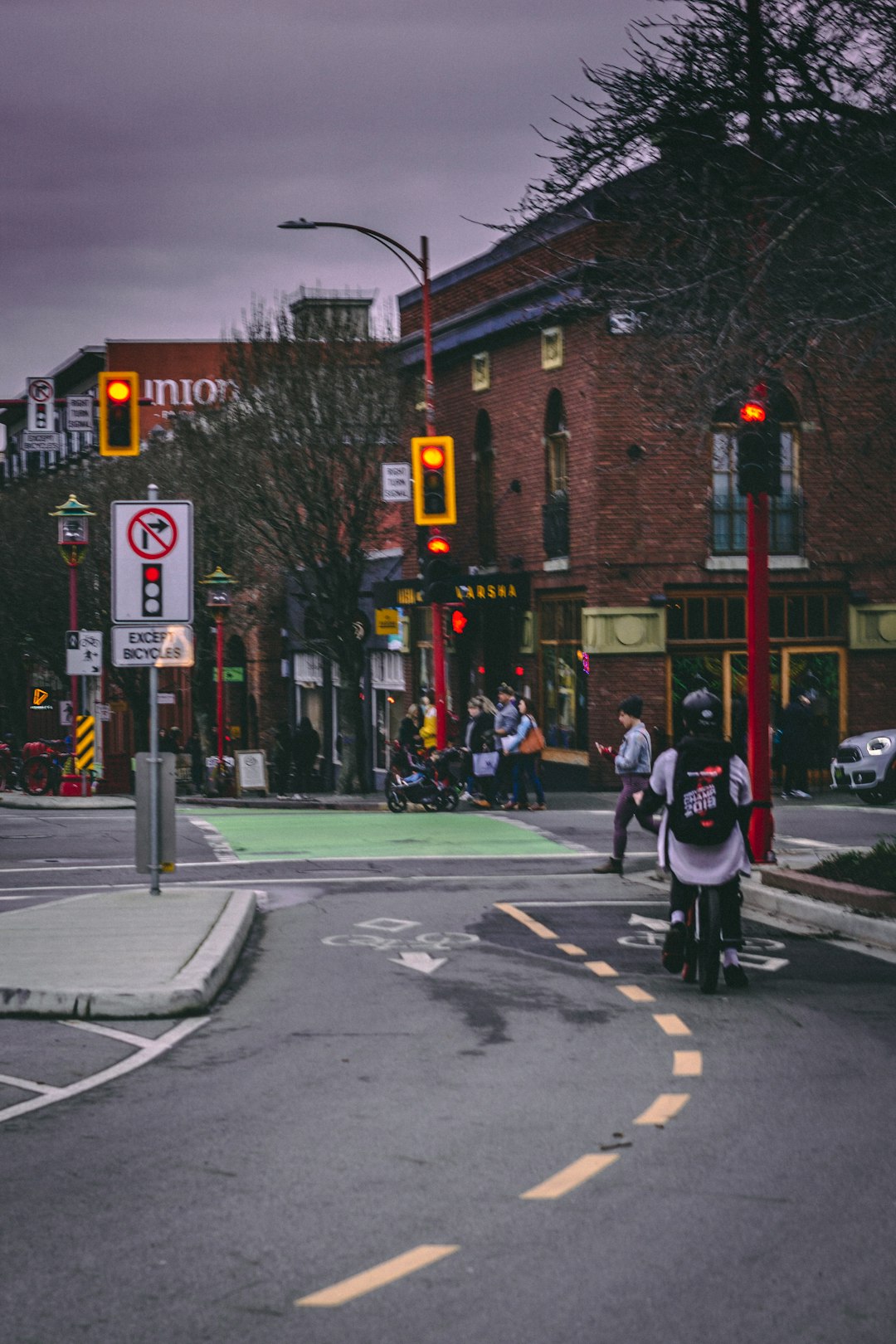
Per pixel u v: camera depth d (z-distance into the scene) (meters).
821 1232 6.16
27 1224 6.37
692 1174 6.96
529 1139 7.56
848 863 15.89
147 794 15.65
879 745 28.08
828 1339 5.11
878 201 14.91
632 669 32.62
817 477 33.09
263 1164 7.19
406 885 18.05
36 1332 5.23
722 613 33.00
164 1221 6.38
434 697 35.44
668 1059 9.23
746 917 15.14
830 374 19.31
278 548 38.88
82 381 74.38
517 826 24.95
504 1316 5.32
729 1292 5.52
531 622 35.72
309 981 12.02
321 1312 5.38
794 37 14.90
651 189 16.05
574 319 17.81
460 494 39.41
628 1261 5.84
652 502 32.56
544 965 12.58
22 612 51.69
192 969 11.38
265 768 40.97
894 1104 8.19
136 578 15.39
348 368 37.97
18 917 14.16
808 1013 10.52
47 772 38.31
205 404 44.59
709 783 11.02
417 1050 9.55
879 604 33.53
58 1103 8.39
